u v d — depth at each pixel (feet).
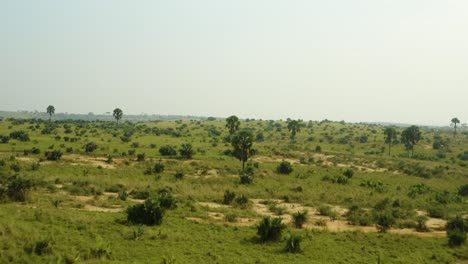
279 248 92.48
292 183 227.61
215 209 140.46
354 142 517.14
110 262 71.67
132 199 155.63
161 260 75.66
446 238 113.39
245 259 81.30
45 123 523.29
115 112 587.27
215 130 557.74
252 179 220.43
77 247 78.84
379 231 120.06
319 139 530.27
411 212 155.53
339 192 204.33
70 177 188.65
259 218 130.82
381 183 241.14
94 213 114.42
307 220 129.08
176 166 255.09
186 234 98.84
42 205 121.60
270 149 380.78
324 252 91.66
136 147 328.90
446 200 194.18
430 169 323.37
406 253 95.35
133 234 93.66
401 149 476.95
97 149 295.89
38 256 71.26
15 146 282.77
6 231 81.56
